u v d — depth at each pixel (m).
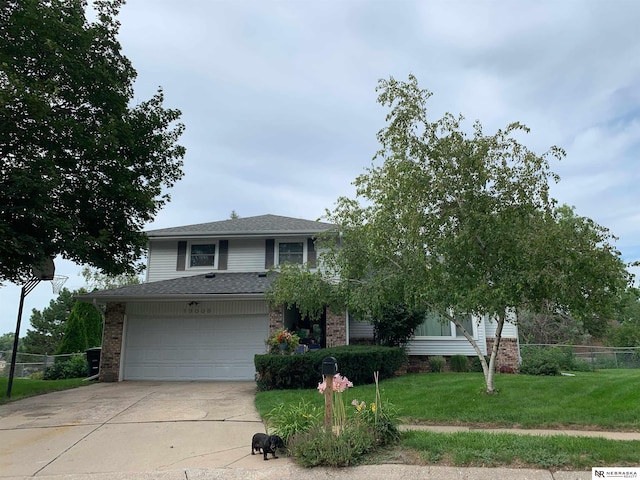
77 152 13.13
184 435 7.27
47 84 11.73
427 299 9.61
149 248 19.11
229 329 15.52
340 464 5.27
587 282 7.65
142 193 14.16
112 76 14.26
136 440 7.01
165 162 16.38
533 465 5.08
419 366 16.44
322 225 19.34
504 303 8.00
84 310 23.78
